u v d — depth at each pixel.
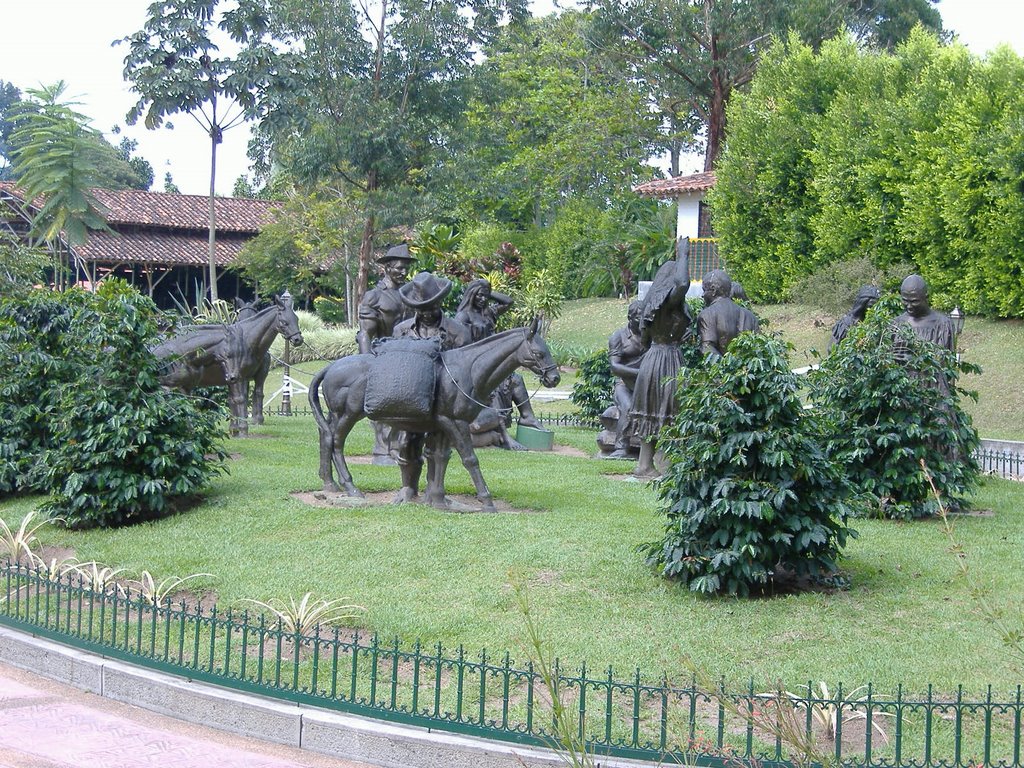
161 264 46.06
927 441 12.59
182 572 10.20
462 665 6.73
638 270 42.84
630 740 6.54
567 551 10.46
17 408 14.13
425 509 12.39
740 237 35.56
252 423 20.80
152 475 12.30
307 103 38.81
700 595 9.20
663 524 11.67
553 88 48.75
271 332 18.62
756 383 9.19
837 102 32.81
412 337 13.58
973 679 7.39
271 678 7.71
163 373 13.25
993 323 28.25
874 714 6.84
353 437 19.72
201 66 32.75
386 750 6.66
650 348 15.38
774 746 6.39
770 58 36.28
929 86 30.19
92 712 7.62
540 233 49.34
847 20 43.56
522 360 12.30
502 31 47.25
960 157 27.81
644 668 7.66
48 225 38.53
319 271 49.78
